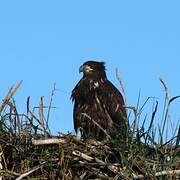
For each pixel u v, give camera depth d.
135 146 11.97
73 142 12.06
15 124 12.30
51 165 11.67
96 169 11.83
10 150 11.97
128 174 11.61
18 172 11.81
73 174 11.84
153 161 11.95
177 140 12.29
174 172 11.62
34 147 11.92
